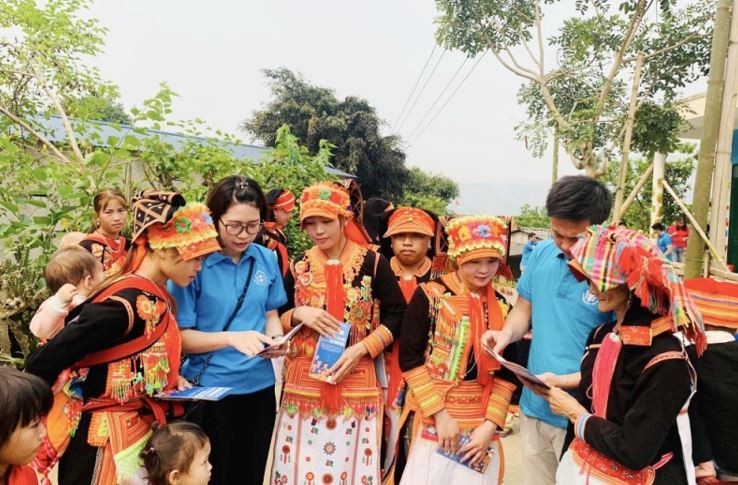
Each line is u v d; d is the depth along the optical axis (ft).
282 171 25.99
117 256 13.60
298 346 9.29
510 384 8.52
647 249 6.03
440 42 33.22
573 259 6.73
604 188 7.85
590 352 7.11
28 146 20.44
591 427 6.44
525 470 9.16
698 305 7.93
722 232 15.01
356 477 9.14
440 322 8.39
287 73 87.45
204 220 7.25
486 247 7.91
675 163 52.37
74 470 6.82
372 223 13.43
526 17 30.99
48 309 7.73
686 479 6.37
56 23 21.98
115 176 17.19
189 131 21.68
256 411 8.90
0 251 18.03
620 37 28.37
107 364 6.77
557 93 32.01
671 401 5.89
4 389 5.24
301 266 9.51
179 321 8.15
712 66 14.48
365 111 87.25
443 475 8.16
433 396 8.16
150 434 7.21
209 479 8.05
